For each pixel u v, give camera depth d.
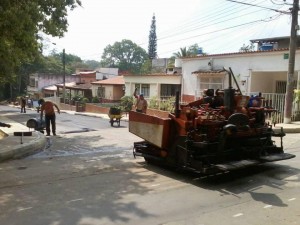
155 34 77.44
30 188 6.62
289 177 7.30
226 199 5.97
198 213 5.32
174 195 6.20
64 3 13.39
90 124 20.64
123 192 6.37
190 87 25.39
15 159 9.40
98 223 4.95
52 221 5.02
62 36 14.02
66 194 6.25
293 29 16.06
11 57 12.50
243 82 20.80
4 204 5.73
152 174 7.66
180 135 7.42
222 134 6.92
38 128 15.11
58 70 74.38
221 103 8.03
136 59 96.19
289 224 4.85
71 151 10.61
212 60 22.94
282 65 18.62
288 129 14.48
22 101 36.72
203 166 6.91
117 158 9.41
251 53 20.16
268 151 8.07
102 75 59.69
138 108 16.20
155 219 5.10
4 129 15.59
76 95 46.25
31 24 10.65
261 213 5.29
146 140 8.21
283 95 16.77
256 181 7.04
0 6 9.63
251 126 7.77
